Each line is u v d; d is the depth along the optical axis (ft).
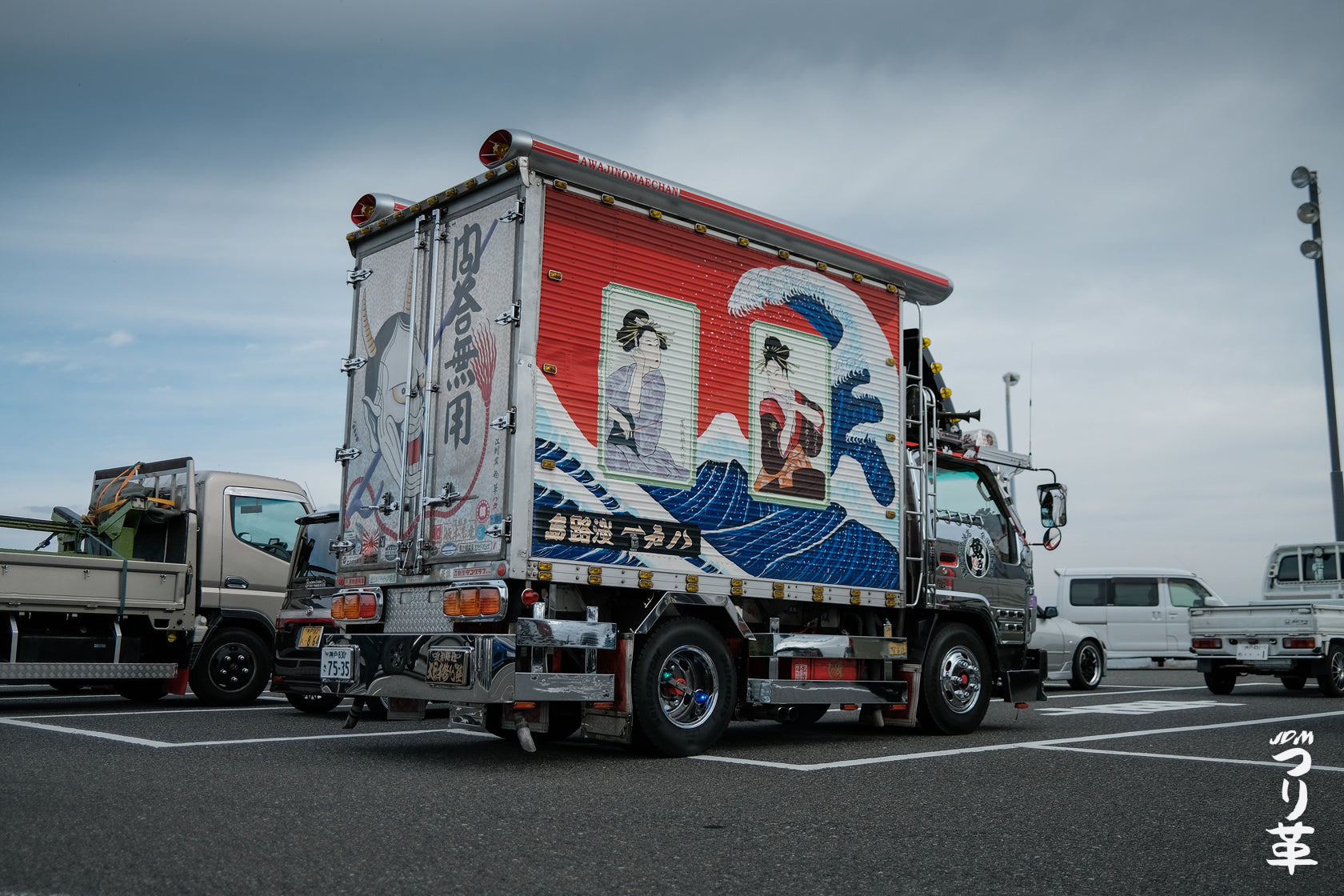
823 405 30.01
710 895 13.41
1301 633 52.13
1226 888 14.25
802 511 29.04
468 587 23.58
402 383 27.20
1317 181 67.67
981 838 16.93
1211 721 36.91
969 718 32.45
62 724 30.91
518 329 24.11
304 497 45.16
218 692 40.42
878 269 31.89
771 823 17.78
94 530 40.83
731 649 28.12
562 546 24.18
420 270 27.14
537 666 23.61
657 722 25.23
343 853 14.90
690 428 26.86
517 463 23.65
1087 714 39.37
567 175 25.22
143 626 39.11
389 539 26.81
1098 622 72.79
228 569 42.01
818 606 30.48
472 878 13.80
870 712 32.30
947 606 32.37
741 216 28.37
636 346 26.09
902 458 31.91
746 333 28.43
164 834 15.72
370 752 26.04
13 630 35.76
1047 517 35.68
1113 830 17.74
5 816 16.74
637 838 16.40
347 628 27.73
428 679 24.07
